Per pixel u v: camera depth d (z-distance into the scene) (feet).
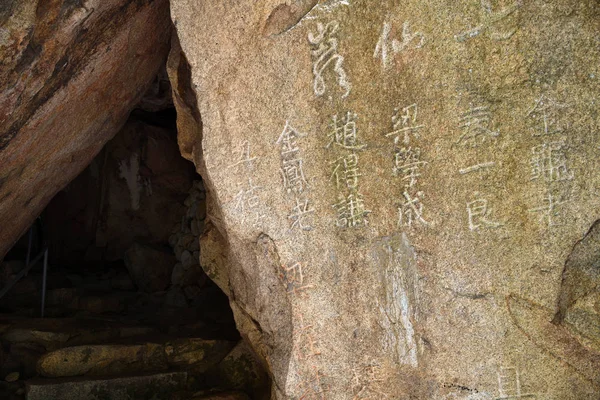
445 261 8.71
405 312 9.05
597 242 7.72
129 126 22.98
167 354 14.90
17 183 13.38
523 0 7.91
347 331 9.52
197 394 13.91
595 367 8.03
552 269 8.03
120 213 22.99
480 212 8.41
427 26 8.52
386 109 8.93
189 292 20.62
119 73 14.19
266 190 9.93
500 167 8.23
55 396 13.05
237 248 10.73
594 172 7.72
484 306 8.52
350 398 9.52
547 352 8.26
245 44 9.98
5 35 10.30
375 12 8.90
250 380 14.60
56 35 11.12
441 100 8.51
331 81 9.32
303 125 9.59
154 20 13.89
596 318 7.68
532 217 8.10
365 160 9.16
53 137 13.32
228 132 10.19
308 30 9.45
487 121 8.25
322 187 9.52
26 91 11.37
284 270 9.85
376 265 9.24
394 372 9.24
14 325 15.79
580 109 7.73
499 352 8.50
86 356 14.21
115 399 13.44
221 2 10.16
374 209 9.17
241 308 11.98
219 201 10.36
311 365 9.71
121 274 22.07
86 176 23.20
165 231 23.11
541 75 7.89
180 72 12.98
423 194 8.76
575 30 7.68
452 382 8.81
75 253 23.03
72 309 18.40
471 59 8.28
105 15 11.91
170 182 23.26
